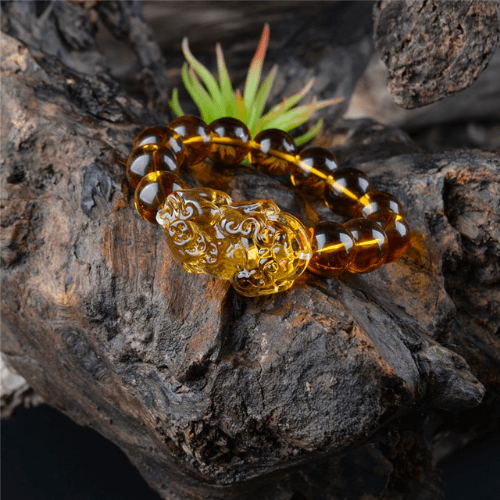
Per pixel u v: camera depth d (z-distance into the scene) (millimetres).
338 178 607
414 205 616
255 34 791
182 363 584
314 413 579
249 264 575
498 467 630
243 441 585
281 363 580
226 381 582
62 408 644
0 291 614
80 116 622
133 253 593
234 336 585
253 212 577
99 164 604
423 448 616
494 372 615
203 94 657
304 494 613
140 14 693
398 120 817
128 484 641
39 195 610
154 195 586
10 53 630
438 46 609
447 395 589
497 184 613
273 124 652
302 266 580
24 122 615
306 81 780
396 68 618
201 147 608
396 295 604
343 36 798
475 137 853
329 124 685
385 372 576
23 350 631
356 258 592
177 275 591
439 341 604
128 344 590
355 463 612
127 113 632
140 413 596
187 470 594
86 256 594
